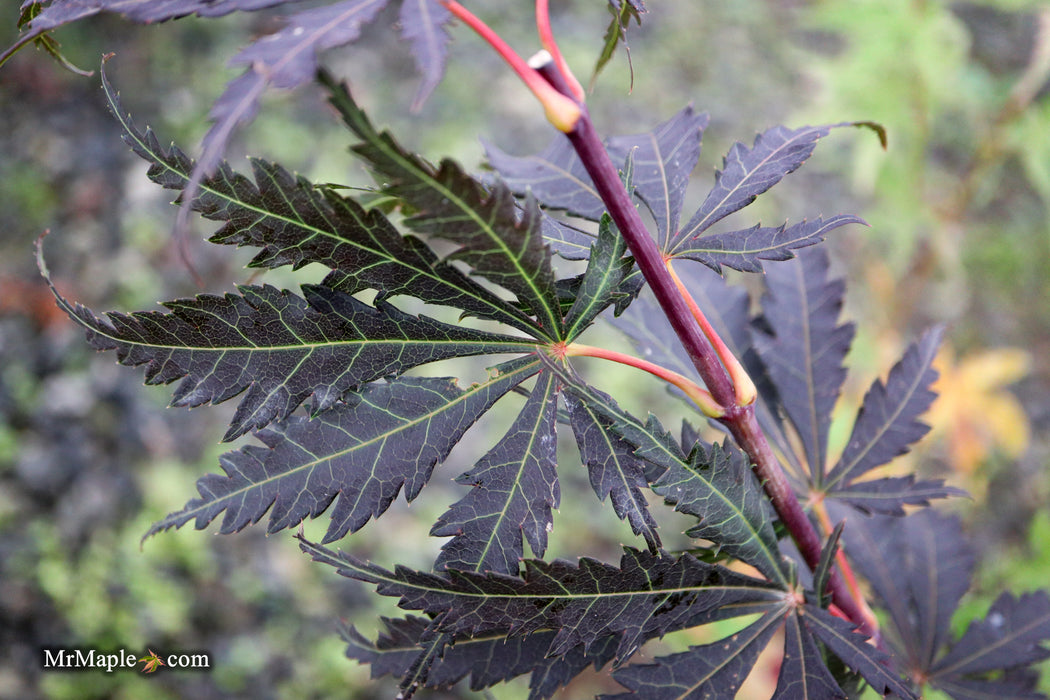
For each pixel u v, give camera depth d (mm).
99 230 1354
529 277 317
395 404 327
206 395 323
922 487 377
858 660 333
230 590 1070
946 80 833
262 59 291
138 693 947
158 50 1605
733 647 337
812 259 399
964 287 1339
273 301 322
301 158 1465
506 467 324
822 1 904
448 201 303
